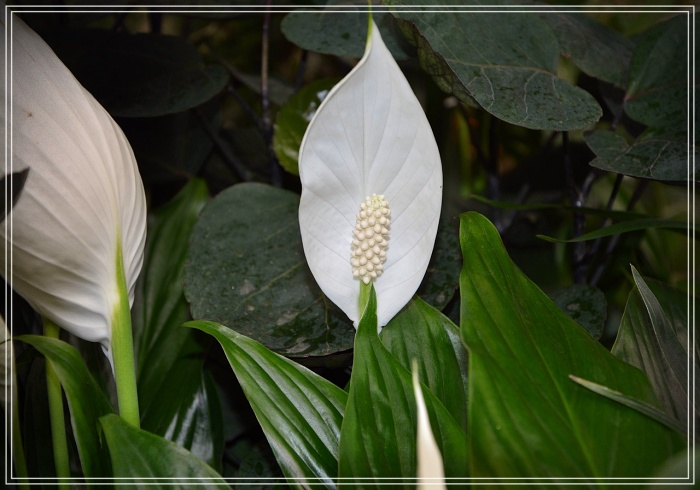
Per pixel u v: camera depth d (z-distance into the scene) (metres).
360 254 0.76
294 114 0.96
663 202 1.19
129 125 1.01
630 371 0.73
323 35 0.92
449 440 0.73
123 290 0.76
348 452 0.72
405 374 0.74
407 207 0.77
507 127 1.21
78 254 0.74
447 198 1.10
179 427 0.85
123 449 0.72
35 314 0.84
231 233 0.89
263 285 0.86
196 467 0.72
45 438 0.81
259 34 1.34
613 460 0.70
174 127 1.02
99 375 0.86
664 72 0.90
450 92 0.83
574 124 0.82
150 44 0.97
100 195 0.74
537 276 1.06
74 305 0.75
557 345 0.73
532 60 0.86
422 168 0.76
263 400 0.75
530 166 1.14
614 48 0.96
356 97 0.75
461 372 0.78
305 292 0.85
